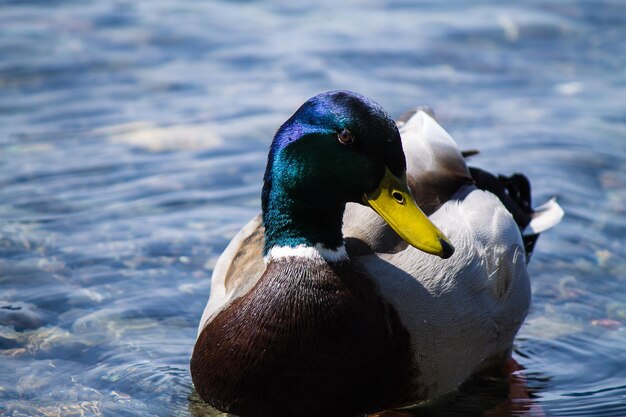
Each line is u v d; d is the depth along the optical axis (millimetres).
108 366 9406
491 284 9164
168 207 12508
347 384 8188
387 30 18141
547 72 16766
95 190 12859
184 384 9156
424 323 8492
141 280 10945
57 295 10578
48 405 8711
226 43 17531
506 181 11094
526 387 9344
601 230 12180
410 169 9508
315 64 16750
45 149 13898
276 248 8398
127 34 17750
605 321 10438
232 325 8250
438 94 15852
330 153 8055
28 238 11656
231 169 13500
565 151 14102
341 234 8414
